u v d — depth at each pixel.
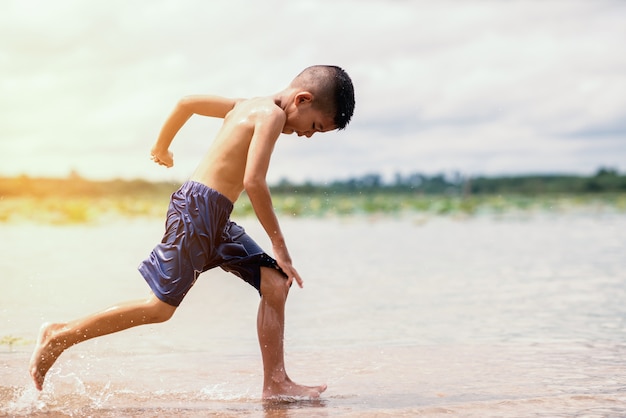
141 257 6.84
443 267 6.41
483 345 3.25
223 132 2.62
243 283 5.65
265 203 2.47
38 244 8.24
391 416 2.10
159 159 2.88
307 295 4.83
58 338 2.42
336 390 2.52
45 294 4.54
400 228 11.91
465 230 11.23
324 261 6.91
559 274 5.87
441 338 3.43
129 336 3.53
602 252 7.64
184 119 2.81
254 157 2.48
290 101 2.64
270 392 2.44
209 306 4.47
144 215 14.91
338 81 2.63
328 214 16.59
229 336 3.54
